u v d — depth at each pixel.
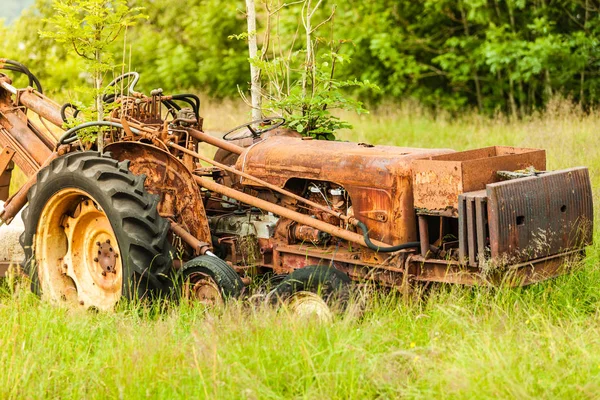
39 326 8.27
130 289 8.96
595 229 10.96
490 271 8.15
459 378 6.68
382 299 8.71
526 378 6.75
